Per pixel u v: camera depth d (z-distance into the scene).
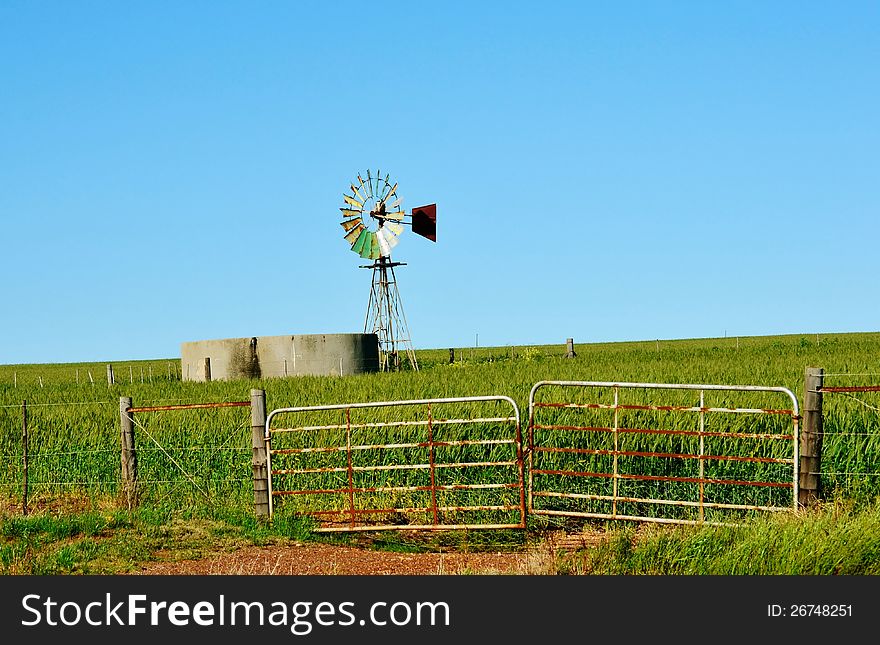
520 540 25.53
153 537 25.11
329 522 27.89
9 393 66.88
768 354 67.75
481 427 30.75
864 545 18.58
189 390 57.97
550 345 146.75
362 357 80.06
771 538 19.34
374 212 86.44
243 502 29.31
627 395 35.22
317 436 32.34
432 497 25.94
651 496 28.19
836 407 30.41
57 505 29.75
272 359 77.19
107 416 40.72
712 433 24.98
